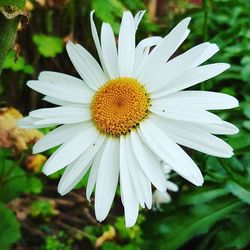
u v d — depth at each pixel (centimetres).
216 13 21
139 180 11
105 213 11
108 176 11
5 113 16
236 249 17
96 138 11
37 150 12
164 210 17
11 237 17
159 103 11
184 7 26
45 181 22
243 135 16
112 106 11
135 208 11
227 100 11
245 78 18
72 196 21
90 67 12
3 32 10
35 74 23
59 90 12
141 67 11
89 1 22
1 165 18
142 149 11
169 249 17
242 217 17
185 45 21
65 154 11
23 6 10
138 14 12
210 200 17
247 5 20
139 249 19
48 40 21
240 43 19
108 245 19
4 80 22
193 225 17
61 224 21
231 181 15
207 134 11
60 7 21
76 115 12
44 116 11
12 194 18
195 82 11
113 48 12
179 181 19
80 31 23
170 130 11
